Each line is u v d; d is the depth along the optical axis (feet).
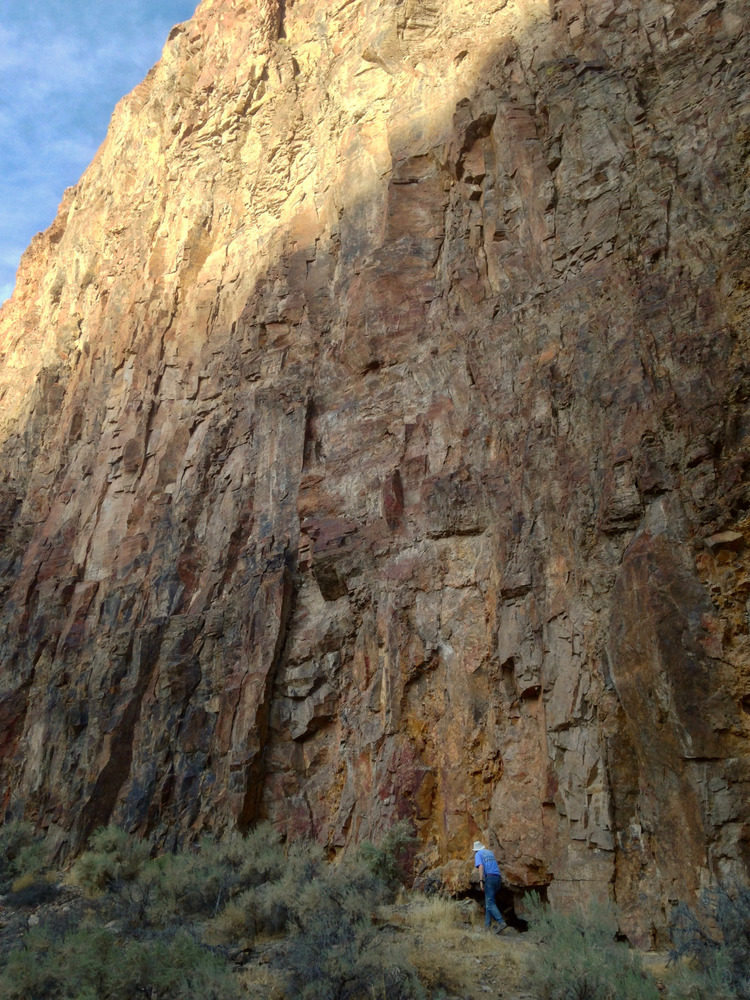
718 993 21.70
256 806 46.42
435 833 38.32
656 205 40.75
